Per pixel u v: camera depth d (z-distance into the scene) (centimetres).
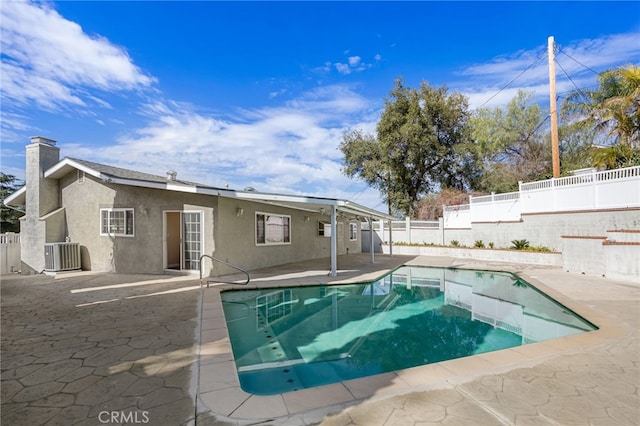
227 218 1036
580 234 1279
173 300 691
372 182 2744
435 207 2398
